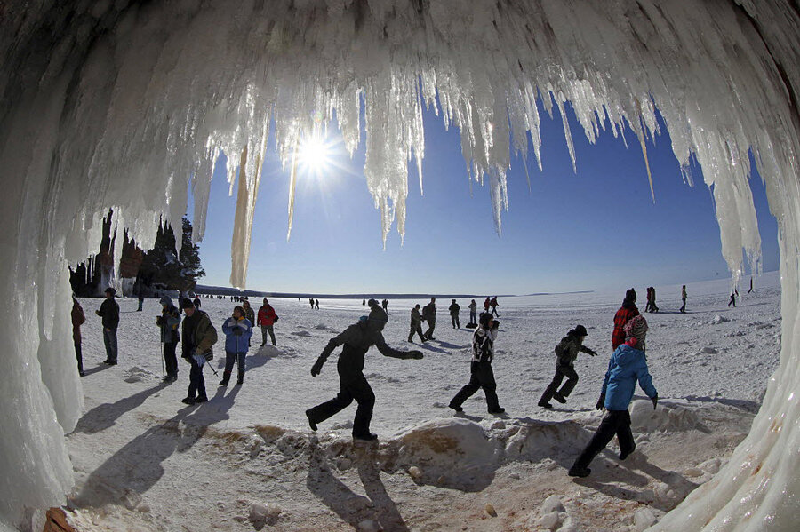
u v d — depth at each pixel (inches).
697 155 136.8
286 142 129.7
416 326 685.9
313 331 749.9
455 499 161.8
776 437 99.7
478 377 271.6
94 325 649.6
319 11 115.2
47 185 119.1
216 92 118.5
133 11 115.7
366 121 134.6
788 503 75.9
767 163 115.7
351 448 193.8
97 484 144.8
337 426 235.6
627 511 139.9
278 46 118.3
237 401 299.0
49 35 112.0
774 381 131.9
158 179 119.5
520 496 159.6
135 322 714.8
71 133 117.6
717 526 89.4
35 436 110.6
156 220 142.5
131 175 118.4
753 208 125.4
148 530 130.3
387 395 332.8
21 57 110.2
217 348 524.7
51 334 127.1
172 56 116.2
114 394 291.3
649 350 515.5
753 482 92.6
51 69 115.0
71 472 123.0
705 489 117.1
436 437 190.9
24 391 110.3
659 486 152.6
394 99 141.3
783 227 123.5
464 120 136.6
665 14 104.6
